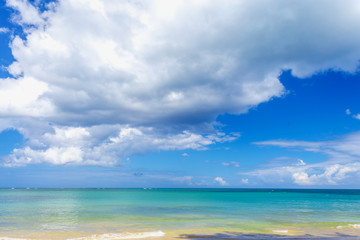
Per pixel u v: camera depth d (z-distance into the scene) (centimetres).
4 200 6662
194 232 2370
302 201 7350
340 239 2091
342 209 4819
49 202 6000
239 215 3712
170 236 2177
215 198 8481
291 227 2700
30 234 2242
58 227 2600
